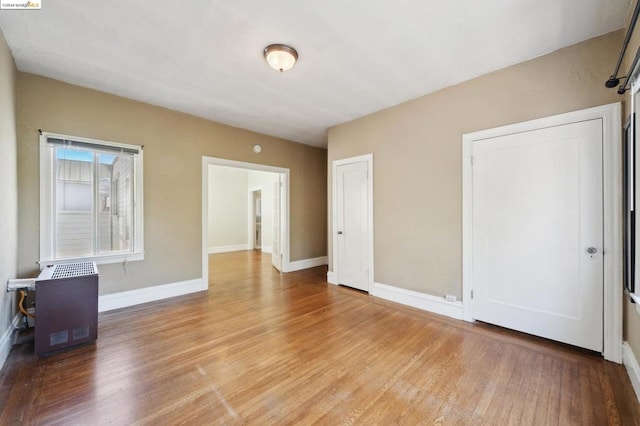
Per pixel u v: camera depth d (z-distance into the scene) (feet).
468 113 9.27
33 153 8.75
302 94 10.40
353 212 13.30
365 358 6.99
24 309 7.84
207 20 6.37
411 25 6.56
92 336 7.70
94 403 5.31
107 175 10.30
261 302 11.32
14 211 7.93
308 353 7.25
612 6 5.91
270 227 24.73
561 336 7.55
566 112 7.42
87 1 5.72
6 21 6.31
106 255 10.16
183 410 5.15
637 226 5.63
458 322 9.21
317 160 18.84
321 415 5.03
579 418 4.95
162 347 7.54
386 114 11.76
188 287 12.42
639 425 4.79
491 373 6.32
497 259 8.68
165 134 11.71
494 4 5.89
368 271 12.53
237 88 9.89
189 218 12.46
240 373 6.34
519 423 4.85
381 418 4.96
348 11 6.09
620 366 6.52
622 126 6.62
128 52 7.64
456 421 4.90
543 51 7.63
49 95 9.04
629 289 6.00
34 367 6.52
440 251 10.00
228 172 25.99
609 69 6.81
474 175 9.14
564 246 7.48
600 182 6.95
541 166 7.82
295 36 6.97
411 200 10.88
